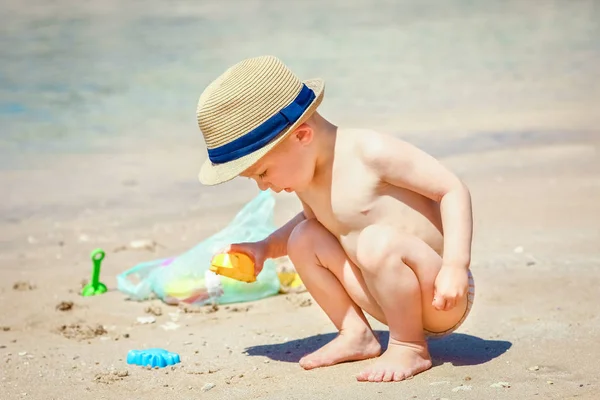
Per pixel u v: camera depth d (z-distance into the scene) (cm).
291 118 399
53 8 2731
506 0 2842
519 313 507
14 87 1571
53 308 588
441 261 412
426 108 1305
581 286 548
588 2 2727
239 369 446
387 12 2589
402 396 382
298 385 411
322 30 2214
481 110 1275
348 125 1191
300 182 416
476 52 1847
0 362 473
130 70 1712
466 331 482
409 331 420
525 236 677
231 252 451
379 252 407
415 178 409
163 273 604
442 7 2688
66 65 1778
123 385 429
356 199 414
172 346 496
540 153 991
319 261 442
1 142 1197
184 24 2369
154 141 1194
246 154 401
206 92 412
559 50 1834
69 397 415
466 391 384
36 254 728
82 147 1166
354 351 445
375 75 1608
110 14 2602
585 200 777
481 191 838
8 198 925
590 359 423
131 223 815
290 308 572
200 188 948
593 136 1066
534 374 405
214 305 583
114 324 552
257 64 406
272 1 2941
